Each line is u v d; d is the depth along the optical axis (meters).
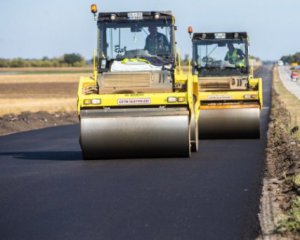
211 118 26.64
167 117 19.67
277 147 22.86
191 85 20.02
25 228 11.18
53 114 46.66
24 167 19.31
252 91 26.70
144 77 20.62
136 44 20.97
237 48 29.38
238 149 23.06
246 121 26.53
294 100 56.12
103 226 11.20
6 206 13.19
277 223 11.05
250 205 12.76
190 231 10.77
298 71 186.62
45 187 15.38
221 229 10.88
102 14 21.06
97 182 15.89
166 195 13.95
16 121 38.41
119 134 19.67
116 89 20.69
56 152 23.66
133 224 11.30
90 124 19.78
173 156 20.39
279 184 15.08
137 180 16.05
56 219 11.81
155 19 20.94
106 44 21.03
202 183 15.44
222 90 28.19
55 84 106.06
